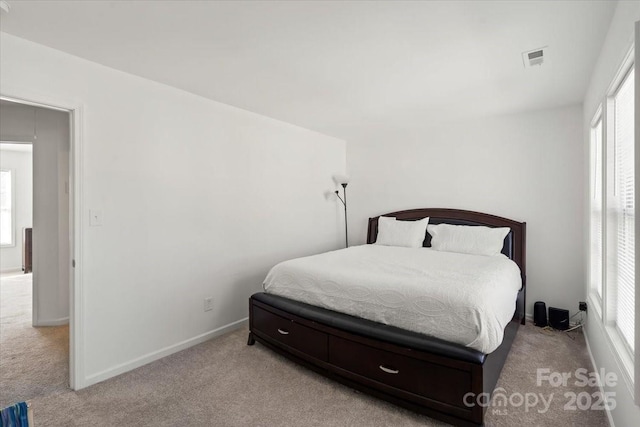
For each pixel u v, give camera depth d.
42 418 1.87
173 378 2.31
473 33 1.90
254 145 3.47
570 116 3.31
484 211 3.83
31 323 3.41
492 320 1.81
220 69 2.38
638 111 1.15
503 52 2.13
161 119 2.64
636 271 1.16
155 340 2.60
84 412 1.93
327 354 2.23
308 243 4.24
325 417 1.88
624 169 1.78
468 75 2.52
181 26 1.81
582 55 2.17
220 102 3.11
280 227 3.79
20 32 1.86
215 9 1.65
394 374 1.93
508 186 3.67
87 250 2.21
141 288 2.51
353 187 4.89
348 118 3.75
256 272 3.47
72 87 2.13
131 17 1.71
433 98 3.07
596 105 2.33
